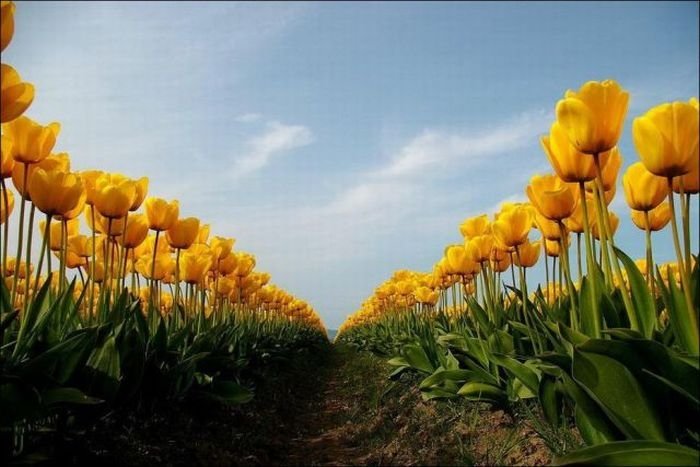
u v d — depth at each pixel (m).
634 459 2.40
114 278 6.38
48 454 3.29
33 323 3.73
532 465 3.71
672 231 2.72
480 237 5.90
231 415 6.25
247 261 10.28
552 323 4.27
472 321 6.88
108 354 4.09
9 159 3.78
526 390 4.59
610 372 2.81
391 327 13.84
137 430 4.55
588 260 3.44
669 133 2.65
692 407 2.74
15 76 3.06
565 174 3.47
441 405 6.06
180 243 6.34
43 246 3.82
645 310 3.14
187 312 7.15
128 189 4.82
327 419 8.09
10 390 2.98
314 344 22.81
